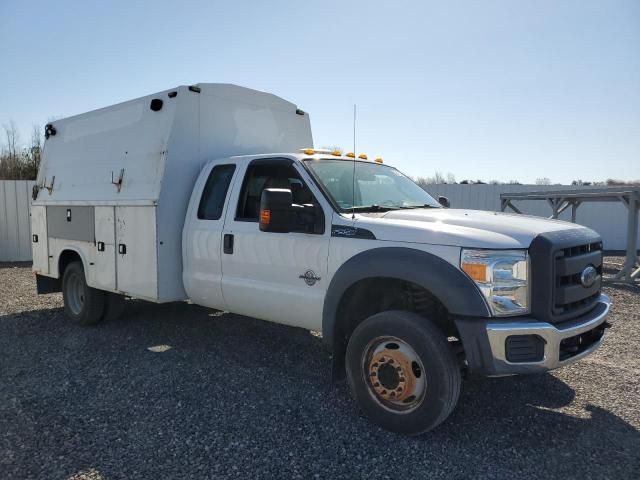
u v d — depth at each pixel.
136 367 5.14
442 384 3.46
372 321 3.78
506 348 3.36
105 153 6.43
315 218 4.32
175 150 5.59
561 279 3.54
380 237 3.89
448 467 3.27
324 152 5.35
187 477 3.13
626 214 17.20
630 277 10.28
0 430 3.76
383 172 5.41
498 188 16.91
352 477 3.15
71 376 4.89
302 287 4.44
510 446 3.55
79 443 3.56
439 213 4.23
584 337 3.87
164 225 5.52
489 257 3.43
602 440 3.64
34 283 10.55
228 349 5.77
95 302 6.68
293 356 5.52
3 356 5.52
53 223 7.35
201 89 5.81
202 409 4.13
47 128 7.78
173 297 5.62
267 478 3.13
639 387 4.65
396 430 3.69
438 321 4.07
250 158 5.17
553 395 4.47
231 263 5.04
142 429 3.77
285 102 6.89
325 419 3.96
